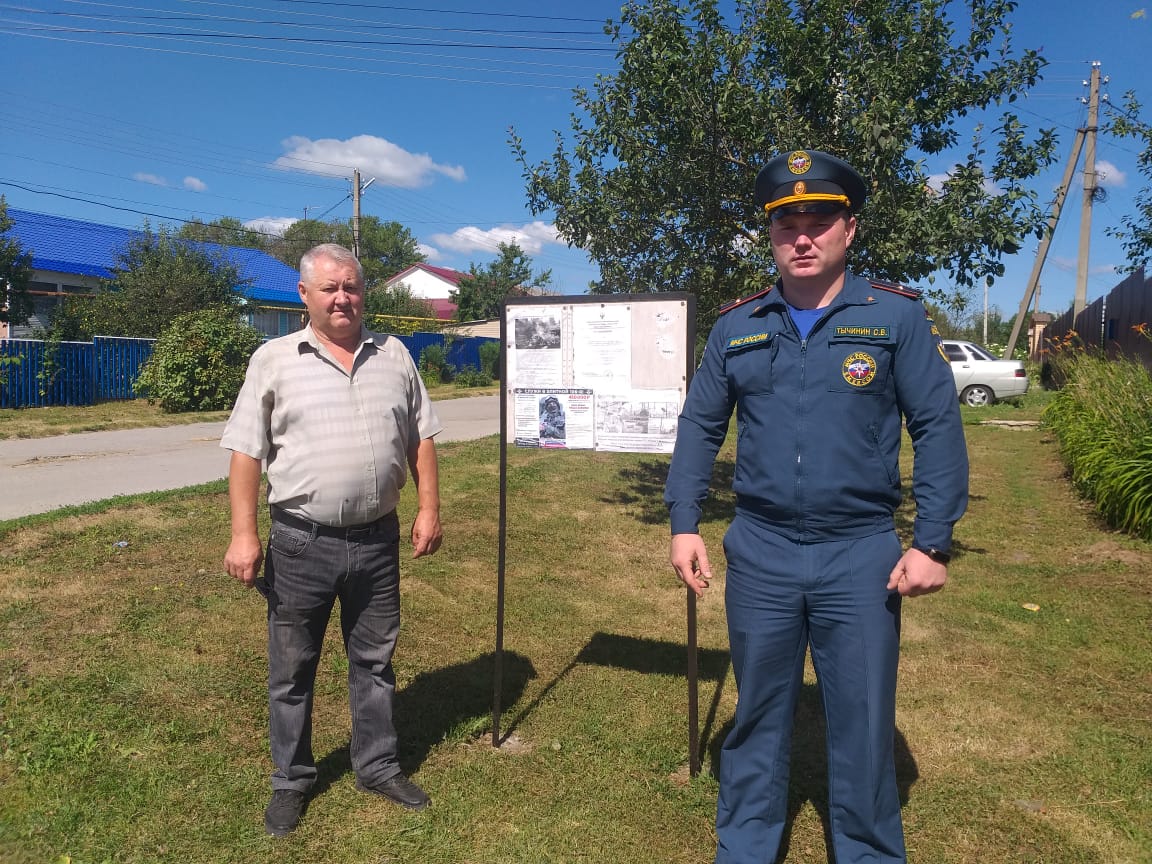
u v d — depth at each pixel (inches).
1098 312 655.8
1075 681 152.6
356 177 1122.0
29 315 758.5
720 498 304.5
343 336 105.5
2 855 98.5
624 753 127.3
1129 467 255.8
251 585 104.0
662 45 240.5
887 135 212.2
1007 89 229.0
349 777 119.0
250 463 103.5
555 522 259.8
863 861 92.4
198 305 816.3
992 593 202.2
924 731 135.0
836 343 87.3
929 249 219.8
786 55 234.8
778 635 92.4
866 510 88.7
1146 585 202.5
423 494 115.8
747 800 97.0
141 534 219.0
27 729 123.7
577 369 126.5
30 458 372.5
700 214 259.9
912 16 222.4
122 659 147.4
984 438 484.1
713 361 97.0
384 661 113.0
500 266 1745.8
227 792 113.6
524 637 172.6
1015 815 112.0
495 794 116.0
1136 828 108.7
